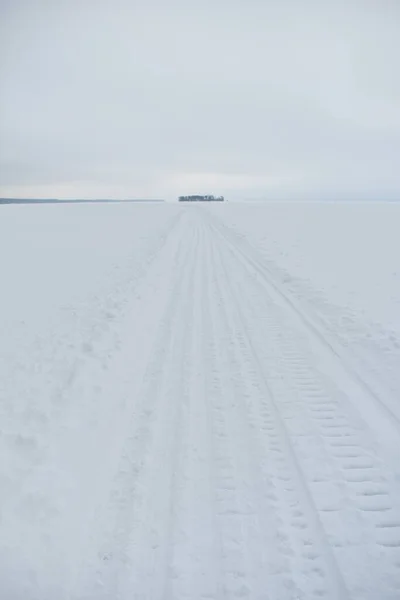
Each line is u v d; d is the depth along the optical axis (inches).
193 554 120.5
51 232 958.4
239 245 734.5
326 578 113.3
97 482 150.9
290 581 112.4
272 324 313.9
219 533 127.2
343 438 173.0
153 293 402.0
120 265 541.0
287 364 244.8
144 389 216.5
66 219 1402.6
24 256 618.8
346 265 529.0
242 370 237.1
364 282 436.1
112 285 433.1
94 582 113.7
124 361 251.8
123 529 129.9
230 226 1113.4
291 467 155.4
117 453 166.1
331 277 462.0
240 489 144.6
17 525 132.4
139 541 125.4
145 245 729.0
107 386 221.0
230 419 187.2
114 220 1368.1
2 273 501.7
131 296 390.3
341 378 227.0
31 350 269.7
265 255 617.9
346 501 139.3
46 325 316.5
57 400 207.0
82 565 118.7
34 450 168.6
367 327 301.1
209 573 114.9
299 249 669.9
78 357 256.1
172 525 130.3
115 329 303.0
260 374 231.9
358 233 872.3
